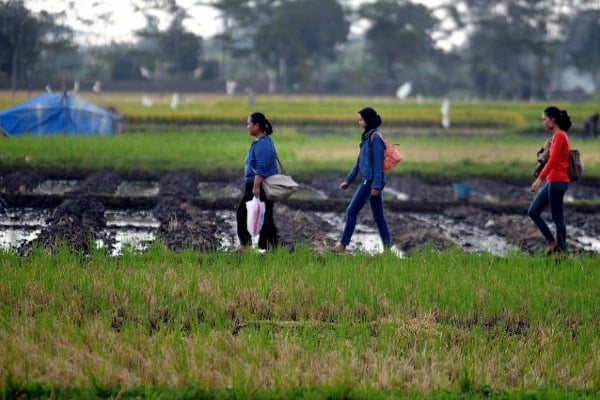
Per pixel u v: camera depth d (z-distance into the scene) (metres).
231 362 32.22
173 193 86.81
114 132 155.38
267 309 41.22
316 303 41.75
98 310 39.47
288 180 52.91
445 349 35.28
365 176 54.16
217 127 194.38
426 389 30.97
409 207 84.38
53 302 39.06
